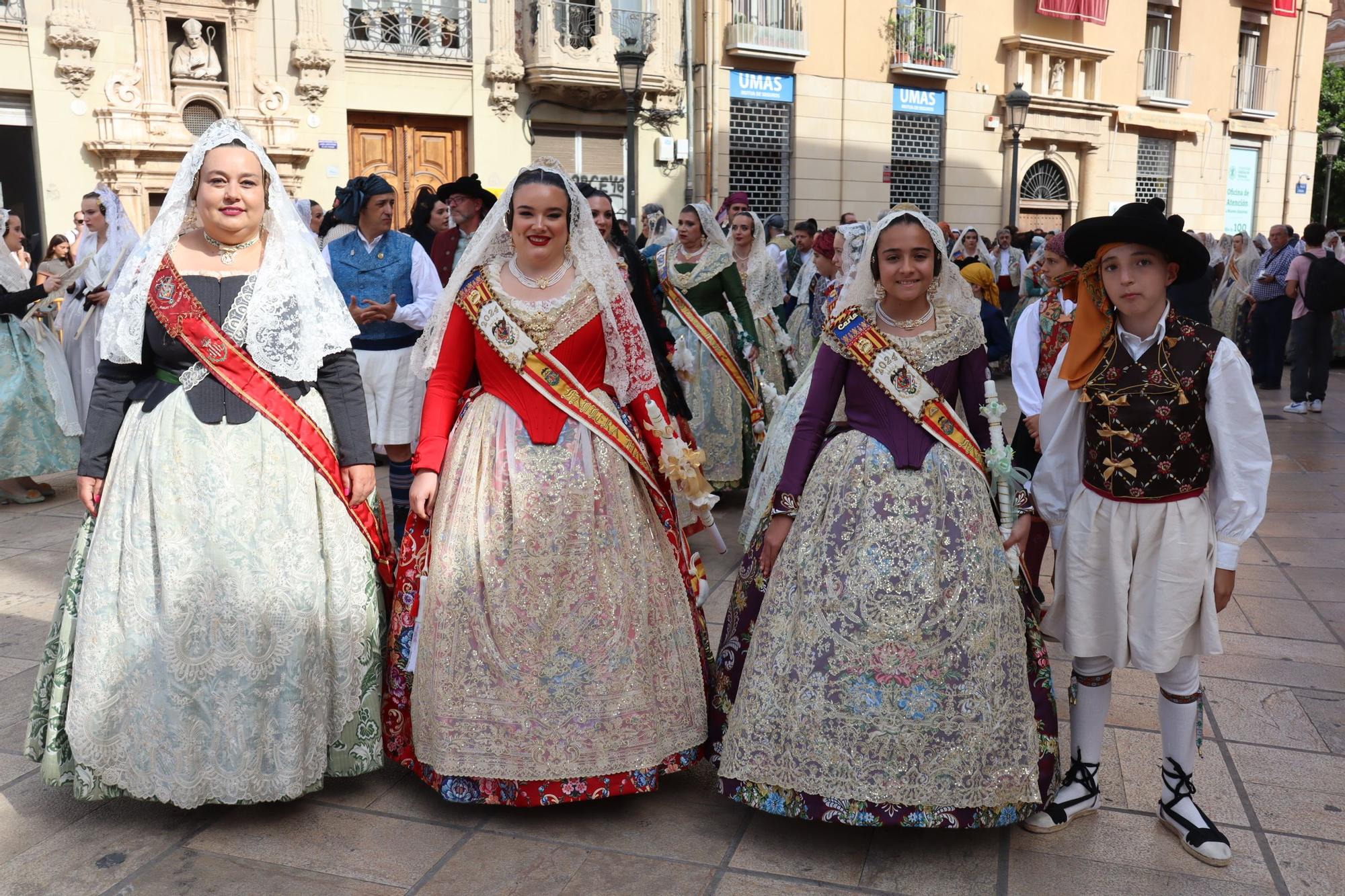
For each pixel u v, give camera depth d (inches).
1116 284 103.9
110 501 113.3
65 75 500.7
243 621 109.9
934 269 113.4
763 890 104.3
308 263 118.9
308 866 108.2
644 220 506.6
